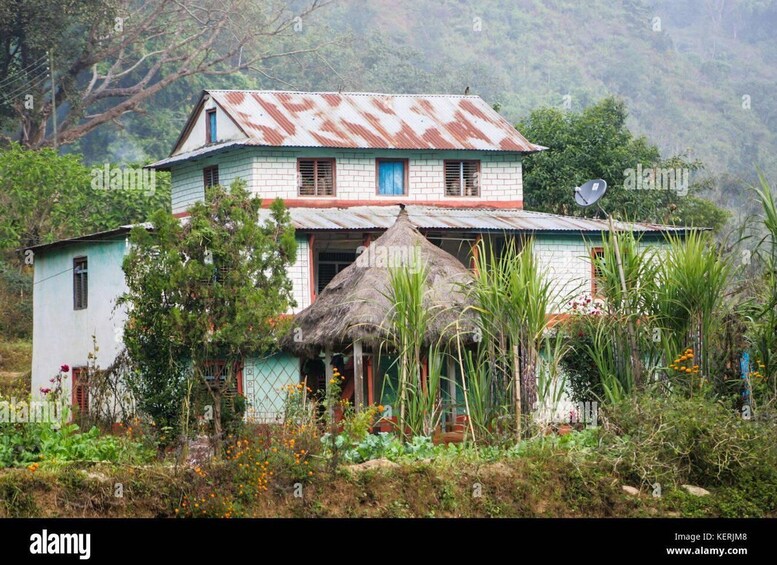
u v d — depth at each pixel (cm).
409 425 2014
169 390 1970
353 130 3522
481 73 9825
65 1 5194
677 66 13175
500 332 2019
